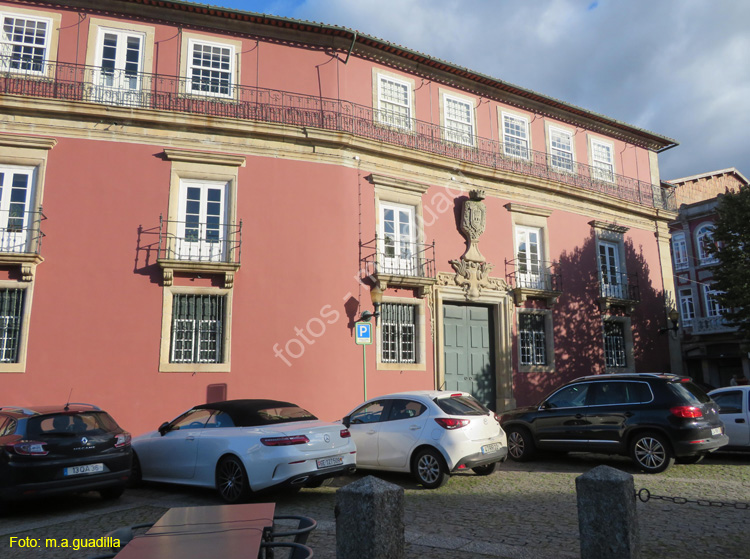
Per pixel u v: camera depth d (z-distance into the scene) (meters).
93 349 13.04
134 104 14.38
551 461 11.52
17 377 12.52
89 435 8.06
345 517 3.68
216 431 8.55
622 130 22.80
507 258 18.59
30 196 13.39
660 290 22.84
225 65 15.56
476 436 9.05
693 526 6.36
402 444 9.24
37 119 13.57
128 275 13.55
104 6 14.75
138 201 13.91
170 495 8.88
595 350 20.12
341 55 16.62
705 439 9.69
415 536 6.12
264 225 14.68
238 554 3.00
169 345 13.55
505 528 6.41
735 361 27.97
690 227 31.05
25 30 14.23
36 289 12.96
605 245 21.56
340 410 14.54
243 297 14.20
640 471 10.08
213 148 14.62
